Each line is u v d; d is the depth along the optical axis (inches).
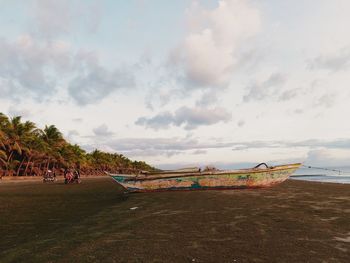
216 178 770.2
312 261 207.3
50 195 816.9
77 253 237.6
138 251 237.1
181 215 399.2
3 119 1875.0
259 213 390.9
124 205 543.2
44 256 235.3
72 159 2758.4
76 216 445.4
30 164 2372.0
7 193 892.0
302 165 806.5
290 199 529.0
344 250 230.1
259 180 767.7
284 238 266.1
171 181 784.3
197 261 211.2
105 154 4594.0
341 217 353.7
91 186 1214.3
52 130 2476.6
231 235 280.5
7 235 328.5
